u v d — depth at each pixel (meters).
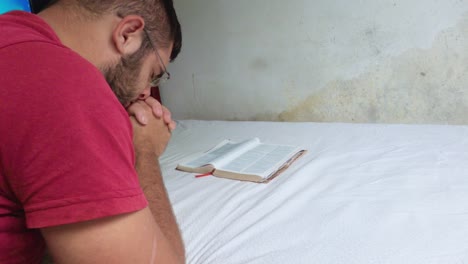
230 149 1.42
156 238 0.44
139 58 0.55
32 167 0.37
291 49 1.98
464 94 1.71
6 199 0.42
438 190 0.95
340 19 1.83
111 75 0.53
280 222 0.87
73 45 0.50
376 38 1.79
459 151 1.20
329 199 0.96
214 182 1.17
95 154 0.38
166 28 0.58
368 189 0.99
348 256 0.72
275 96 2.11
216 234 0.86
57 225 0.38
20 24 0.45
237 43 2.11
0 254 0.43
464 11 1.61
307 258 0.73
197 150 1.55
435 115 1.80
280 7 1.94
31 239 0.46
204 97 2.31
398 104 1.85
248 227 0.87
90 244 0.39
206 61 2.23
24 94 0.37
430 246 0.73
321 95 1.99
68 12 0.51
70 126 0.37
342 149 1.34
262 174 1.14
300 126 1.75
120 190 0.39
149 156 0.62
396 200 0.92
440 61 1.71
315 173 1.15
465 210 0.84
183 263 0.51
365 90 1.89
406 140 1.36
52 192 0.37
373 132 1.51
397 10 1.72
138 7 0.53
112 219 0.39
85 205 0.37
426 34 1.70
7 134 0.37
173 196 1.10
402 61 1.78
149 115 0.64
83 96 0.39
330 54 1.91
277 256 0.75
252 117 2.21
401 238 0.76
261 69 2.09
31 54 0.40
